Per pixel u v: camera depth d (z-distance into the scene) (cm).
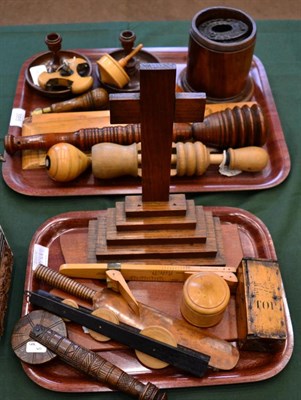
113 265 96
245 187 114
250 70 136
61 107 124
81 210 112
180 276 97
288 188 116
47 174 116
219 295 87
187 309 89
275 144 121
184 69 135
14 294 101
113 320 90
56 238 106
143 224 97
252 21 120
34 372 88
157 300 97
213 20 124
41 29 150
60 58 133
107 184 114
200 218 100
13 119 125
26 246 108
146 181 93
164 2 182
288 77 139
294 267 105
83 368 86
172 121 82
